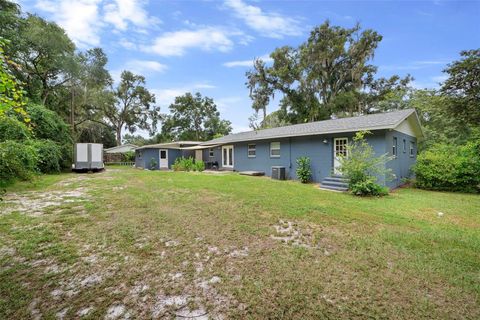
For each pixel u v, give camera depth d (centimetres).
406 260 320
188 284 266
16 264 307
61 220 484
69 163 1697
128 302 237
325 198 725
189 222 478
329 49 2416
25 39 1581
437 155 1024
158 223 471
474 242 385
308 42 2505
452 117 1528
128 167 2491
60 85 2088
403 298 240
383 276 280
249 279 274
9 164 349
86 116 2912
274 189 869
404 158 1152
